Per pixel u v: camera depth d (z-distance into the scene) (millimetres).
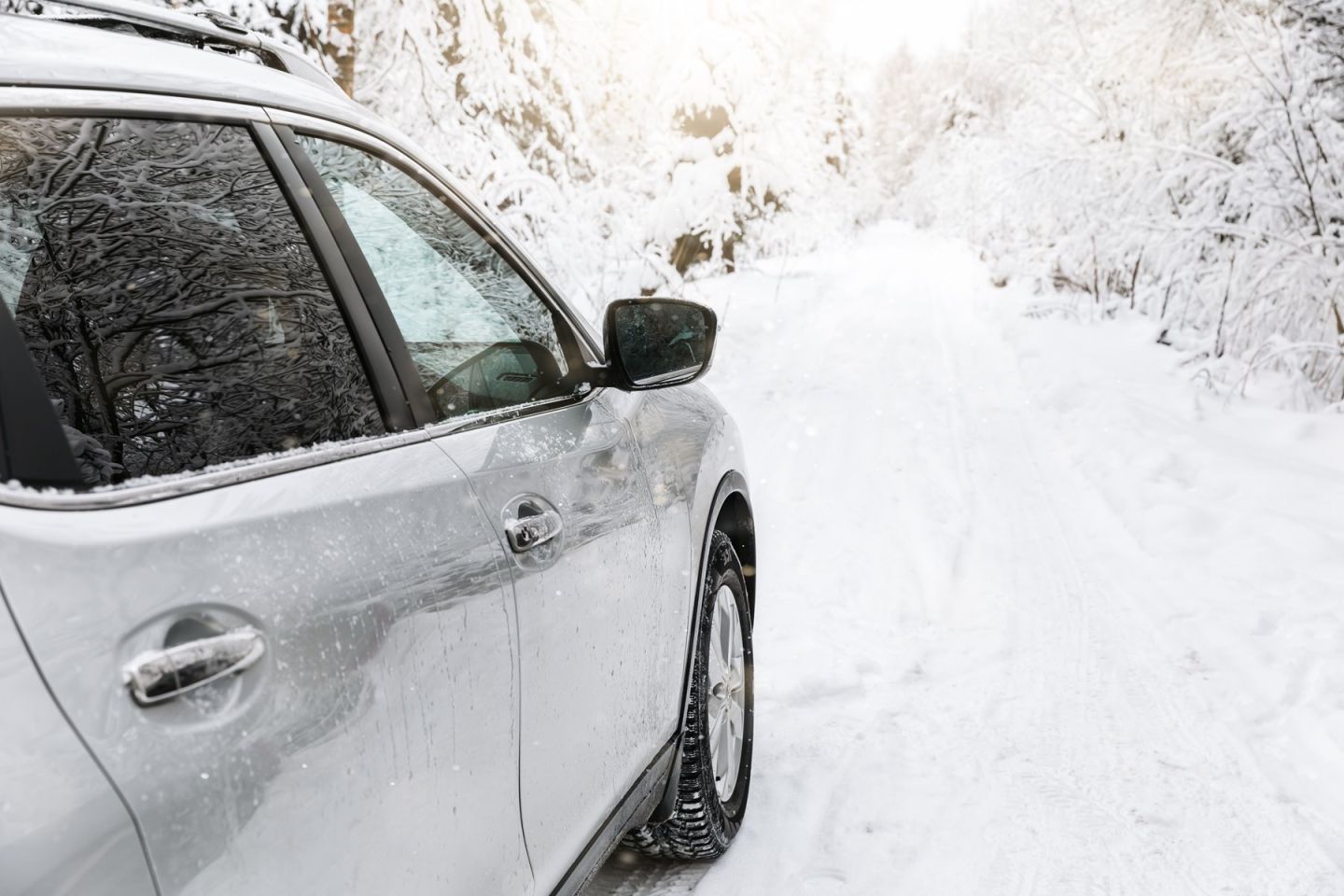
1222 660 4184
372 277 1576
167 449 1286
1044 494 7043
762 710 3738
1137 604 4887
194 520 1046
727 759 2838
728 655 2863
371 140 1746
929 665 4223
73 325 1359
